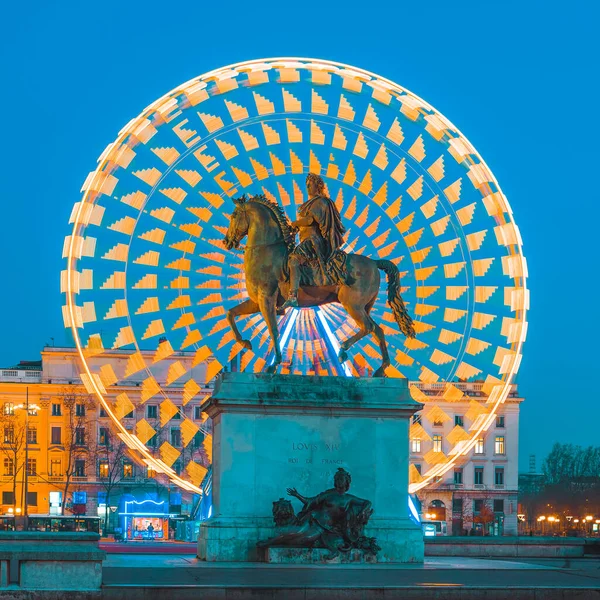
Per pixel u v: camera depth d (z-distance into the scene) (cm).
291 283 3209
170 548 4375
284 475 3131
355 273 3272
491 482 13675
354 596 2389
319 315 4075
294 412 3155
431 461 4453
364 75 4547
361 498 3117
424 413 4484
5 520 8462
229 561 3042
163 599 2319
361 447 3177
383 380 3212
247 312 3362
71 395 13188
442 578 2644
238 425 3130
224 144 4494
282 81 4553
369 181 4522
